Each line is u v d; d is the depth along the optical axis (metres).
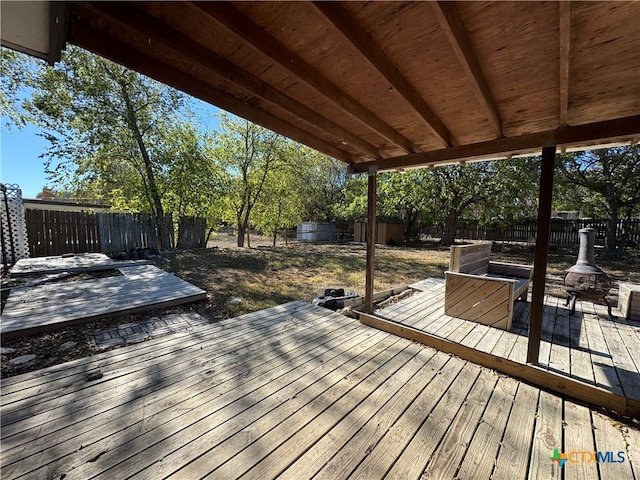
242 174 11.58
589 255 3.38
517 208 10.78
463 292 3.46
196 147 9.52
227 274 6.55
